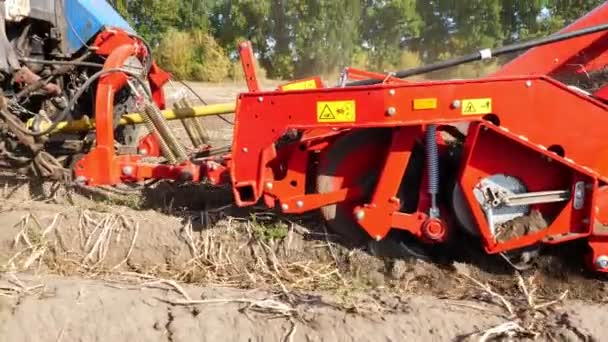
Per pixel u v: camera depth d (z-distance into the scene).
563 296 4.05
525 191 4.09
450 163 4.30
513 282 4.26
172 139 4.58
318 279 4.36
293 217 4.80
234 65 24.14
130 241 4.67
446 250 4.51
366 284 4.33
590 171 3.93
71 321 3.58
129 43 5.93
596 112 3.88
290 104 4.02
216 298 3.87
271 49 26.02
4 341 3.45
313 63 25.61
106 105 4.55
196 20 26.14
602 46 4.80
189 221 4.77
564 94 3.88
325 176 4.39
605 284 4.18
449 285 4.27
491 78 3.86
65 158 5.41
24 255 4.60
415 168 4.36
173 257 4.62
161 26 25.95
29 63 5.45
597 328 3.57
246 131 4.10
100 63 6.04
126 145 6.68
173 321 3.59
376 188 4.20
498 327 3.54
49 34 5.74
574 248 4.29
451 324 3.60
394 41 25.05
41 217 4.80
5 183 5.45
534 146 3.89
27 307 3.64
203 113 5.09
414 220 4.23
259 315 3.67
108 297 3.81
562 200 4.07
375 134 4.32
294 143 4.33
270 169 4.35
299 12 24.88
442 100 3.88
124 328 3.55
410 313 3.71
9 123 4.78
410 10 24.20
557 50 4.90
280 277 4.39
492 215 4.10
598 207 4.04
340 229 4.53
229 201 5.18
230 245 4.62
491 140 4.01
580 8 23.66
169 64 24.03
